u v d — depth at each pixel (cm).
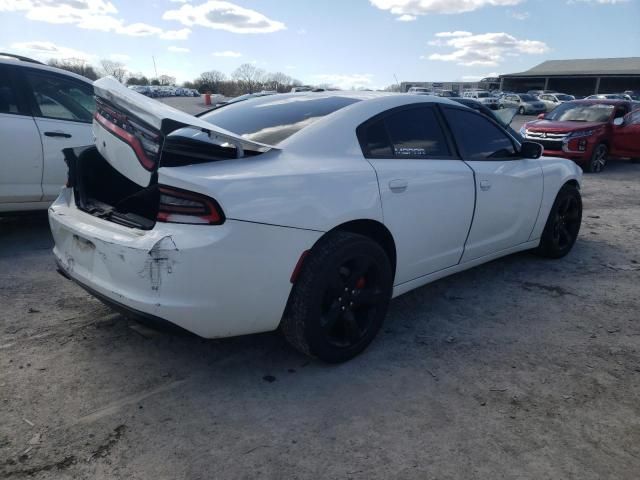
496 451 230
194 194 235
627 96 4494
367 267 295
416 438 238
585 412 259
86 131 515
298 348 285
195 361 299
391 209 304
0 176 468
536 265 481
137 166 257
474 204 368
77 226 278
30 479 208
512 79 7444
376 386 278
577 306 389
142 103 255
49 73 506
